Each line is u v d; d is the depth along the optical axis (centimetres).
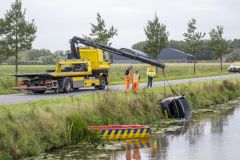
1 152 1681
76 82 3597
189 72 8394
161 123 2678
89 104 2295
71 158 1767
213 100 3719
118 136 2164
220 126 2609
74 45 4016
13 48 3972
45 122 1936
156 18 6097
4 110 1905
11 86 4175
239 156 1844
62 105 2202
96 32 5153
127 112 2478
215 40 8031
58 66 3781
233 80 4512
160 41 6062
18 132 1806
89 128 2100
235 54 14975
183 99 2948
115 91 2762
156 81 4809
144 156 1844
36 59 14112
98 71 3922
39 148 1825
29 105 2125
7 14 3941
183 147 2022
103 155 1836
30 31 3981
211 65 10831
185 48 7056
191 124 2684
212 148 2000
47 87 3366
